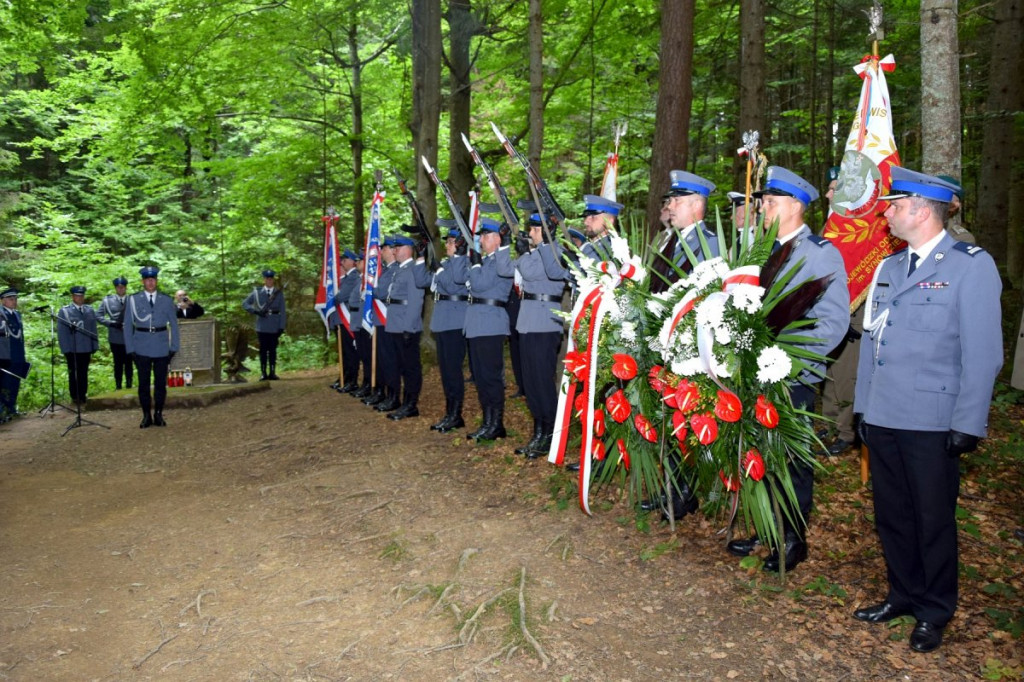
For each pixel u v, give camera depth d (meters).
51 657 4.16
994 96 11.41
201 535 6.01
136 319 10.34
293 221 21.22
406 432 8.61
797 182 4.33
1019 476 5.57
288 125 19.34
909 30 13.38
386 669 3.82
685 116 8.23
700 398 3.97
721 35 13.84
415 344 9.38
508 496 6.11
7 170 20.73
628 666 3.66
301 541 5.68
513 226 6.94
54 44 16.50
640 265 4.50
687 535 4.97
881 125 5.25
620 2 13.22
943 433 3.55
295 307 22.27
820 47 16.39
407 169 18.06
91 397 12.07
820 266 4.22
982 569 4.22
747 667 3.57
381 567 5.05
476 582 4.59
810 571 4.38
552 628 4.04
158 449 9.23
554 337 6.99
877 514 3.87
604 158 17.70
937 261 3.61
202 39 14.27
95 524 6.47
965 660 3.47
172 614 4.64
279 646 4.14
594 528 5.20
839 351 5.62
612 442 4.78
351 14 14.99
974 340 3.41
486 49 15.93
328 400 11.30
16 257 19.36
